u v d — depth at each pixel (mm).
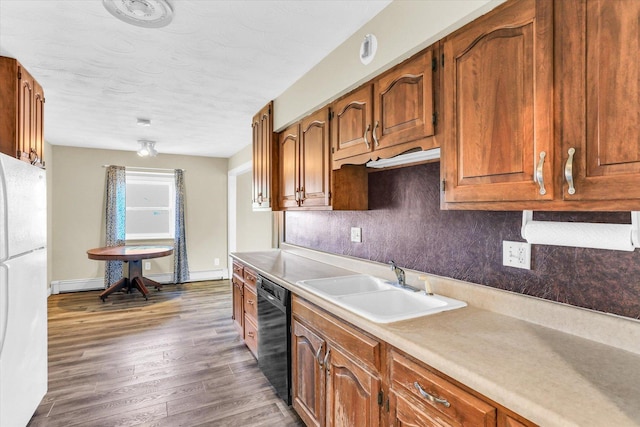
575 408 734
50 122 3609
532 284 1320
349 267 2430
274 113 2904
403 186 1982
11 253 1672
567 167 901
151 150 4500
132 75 2396
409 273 1866
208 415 2057
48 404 2143
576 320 1154
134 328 3516
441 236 1729
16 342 1708
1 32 1810
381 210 2162
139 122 3609
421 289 1762
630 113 791
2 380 1570
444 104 1299
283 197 2828
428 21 1363
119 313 4016
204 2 1572
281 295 2070
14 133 2094
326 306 1551
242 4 1591
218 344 3115
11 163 1682
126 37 1880
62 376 2504
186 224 5766
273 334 2205
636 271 1044
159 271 5598
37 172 2047
